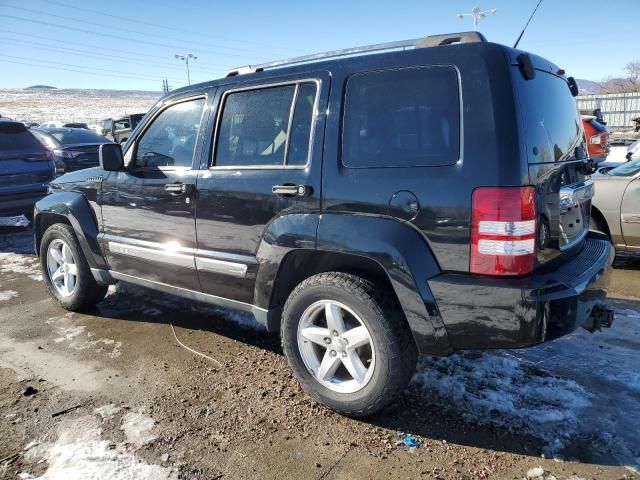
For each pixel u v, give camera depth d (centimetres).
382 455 255
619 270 568
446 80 252
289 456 255
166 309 468
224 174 331
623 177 554
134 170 394
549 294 235
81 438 271
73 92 14512
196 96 362
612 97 2389
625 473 238
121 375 342
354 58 287
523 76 253
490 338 241
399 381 268
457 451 257
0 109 8031
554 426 274
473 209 238
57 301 475
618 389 310
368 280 274
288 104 309
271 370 346
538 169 244
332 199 278
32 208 776
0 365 359
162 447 263
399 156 261
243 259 322
